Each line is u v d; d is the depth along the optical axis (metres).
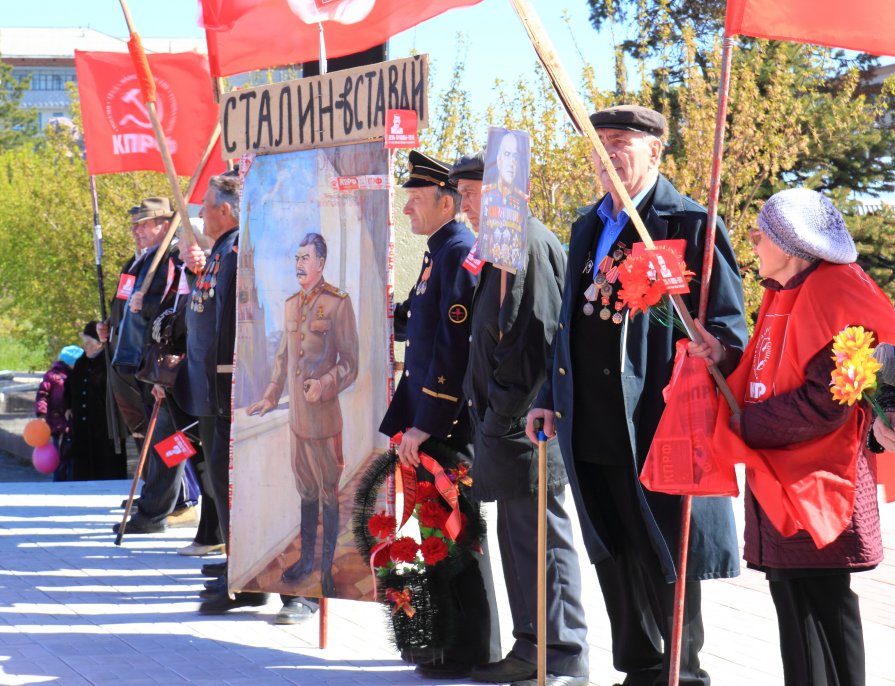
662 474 3.55
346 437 5.16
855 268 3.34
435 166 4.96
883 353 3.27
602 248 4.06
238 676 4.88
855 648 3.43
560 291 4.52
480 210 4.30
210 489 7.40
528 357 4.38
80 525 8.50
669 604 4.04
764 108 20.77
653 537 3.90
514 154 4.20
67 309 22.89
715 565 3.93
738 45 23.70
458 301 4.74
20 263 23.45
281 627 5.70
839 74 27.83
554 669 4.57
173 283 7.59
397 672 4.92
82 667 5.01
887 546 7.45
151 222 8.32
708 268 3.64
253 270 5.38
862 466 3.38
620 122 3.94
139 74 5.95
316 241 5.21
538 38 3.38
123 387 8.48
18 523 8.56
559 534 4.64
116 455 12.04
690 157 19.12
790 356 3.34
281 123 5.29
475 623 4.84
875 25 3.67
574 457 4.09
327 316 5.20
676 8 25.31
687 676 4.03
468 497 4.79
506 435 4.47
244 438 5.40
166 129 8.42
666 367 3.93
